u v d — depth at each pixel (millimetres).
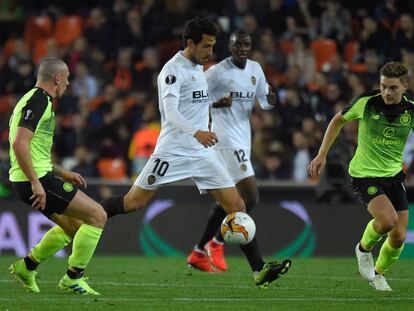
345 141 52062
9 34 74688
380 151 30766
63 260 46406
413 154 54594
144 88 65000
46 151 28547
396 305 27234
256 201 39719
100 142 61125
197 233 50938
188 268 41438
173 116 31562
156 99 61750
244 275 37750
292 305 27094
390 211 30062
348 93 57469
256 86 39594
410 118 30547
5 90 67750
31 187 28438
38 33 73125
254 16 66125
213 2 67375
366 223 50719
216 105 38719
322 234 51000
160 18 67812
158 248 51094
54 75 28375
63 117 63625
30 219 51250
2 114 66188
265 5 66750
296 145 56125
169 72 32250
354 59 62688
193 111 33000
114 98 63875
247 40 38688
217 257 39875
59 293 29688
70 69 67000
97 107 63750
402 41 61031
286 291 31172
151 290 31344
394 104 30422
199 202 52844
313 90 59969
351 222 50844
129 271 39500
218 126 39125
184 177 33406
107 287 32250
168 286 32781
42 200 27641
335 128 31234
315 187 52406
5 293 29656
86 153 59156
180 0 68000
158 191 52812
